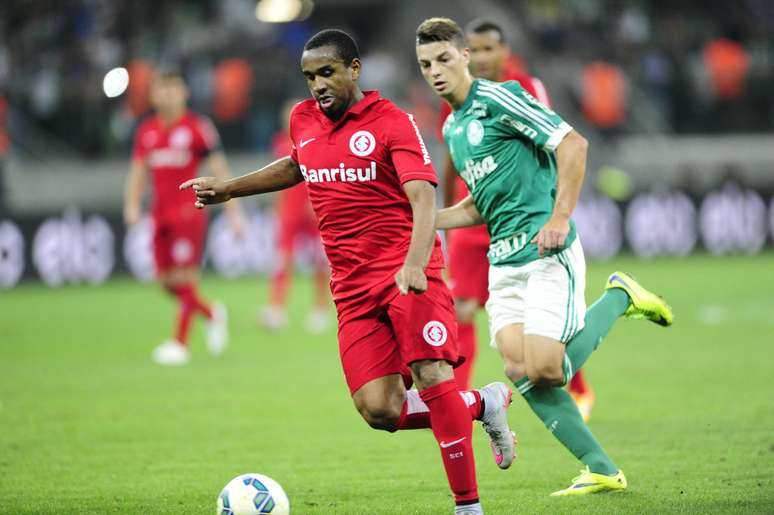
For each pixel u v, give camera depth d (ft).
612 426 82.89
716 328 140.87
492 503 61.46
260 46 269.03
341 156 56.49
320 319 152.97
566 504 60.54
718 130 279.08
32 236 203.92
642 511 58.34
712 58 277.23
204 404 95.50
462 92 63.16
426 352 55.67
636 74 282.56
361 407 57.67
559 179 59.62
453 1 295.07
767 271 208.23
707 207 242.58
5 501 63.52
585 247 230.68
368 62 270.26
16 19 260.42
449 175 81.87
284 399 97.91
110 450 77.51
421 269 53.01
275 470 71.26
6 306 176.65
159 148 122.01
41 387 104.83
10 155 235.81
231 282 211.00
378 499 63.31
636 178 256.11
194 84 247.50
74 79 248.52
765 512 57.67
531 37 288.71
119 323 156.04
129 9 268.21
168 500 63.46
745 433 79.20
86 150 242.99
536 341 60.80
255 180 61.16
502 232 63.52
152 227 123.54
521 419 87.76
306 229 150.41
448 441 55.47
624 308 65.72
